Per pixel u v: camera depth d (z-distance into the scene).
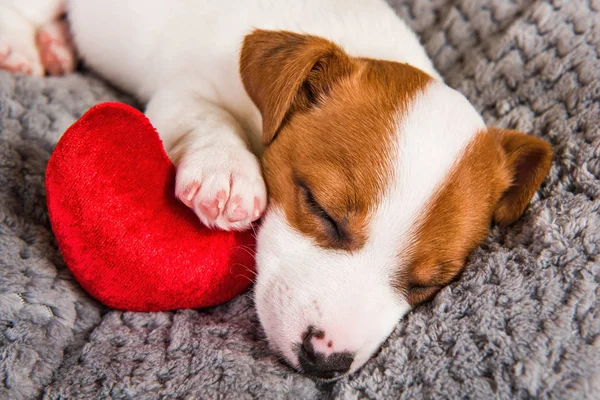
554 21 0.34
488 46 0.37
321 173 0.28
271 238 0.29
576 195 0.30
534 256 0.28
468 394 0.26
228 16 0.34
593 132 0.31
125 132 0.27
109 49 0.37
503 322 0.27
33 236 0.29
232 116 0.32
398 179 0.28
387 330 0.28
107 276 0.28
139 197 0.27
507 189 0.31
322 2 0.34
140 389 0.26
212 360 0.27
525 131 0.33
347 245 0.28
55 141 0.32
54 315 0.28
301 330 0.28
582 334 0.26
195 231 0.28
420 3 0.39
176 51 0.34
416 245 0.28
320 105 0.30
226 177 0.28
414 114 0.29
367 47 0.33
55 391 0.26
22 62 0.36
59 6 0.38
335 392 0.27
